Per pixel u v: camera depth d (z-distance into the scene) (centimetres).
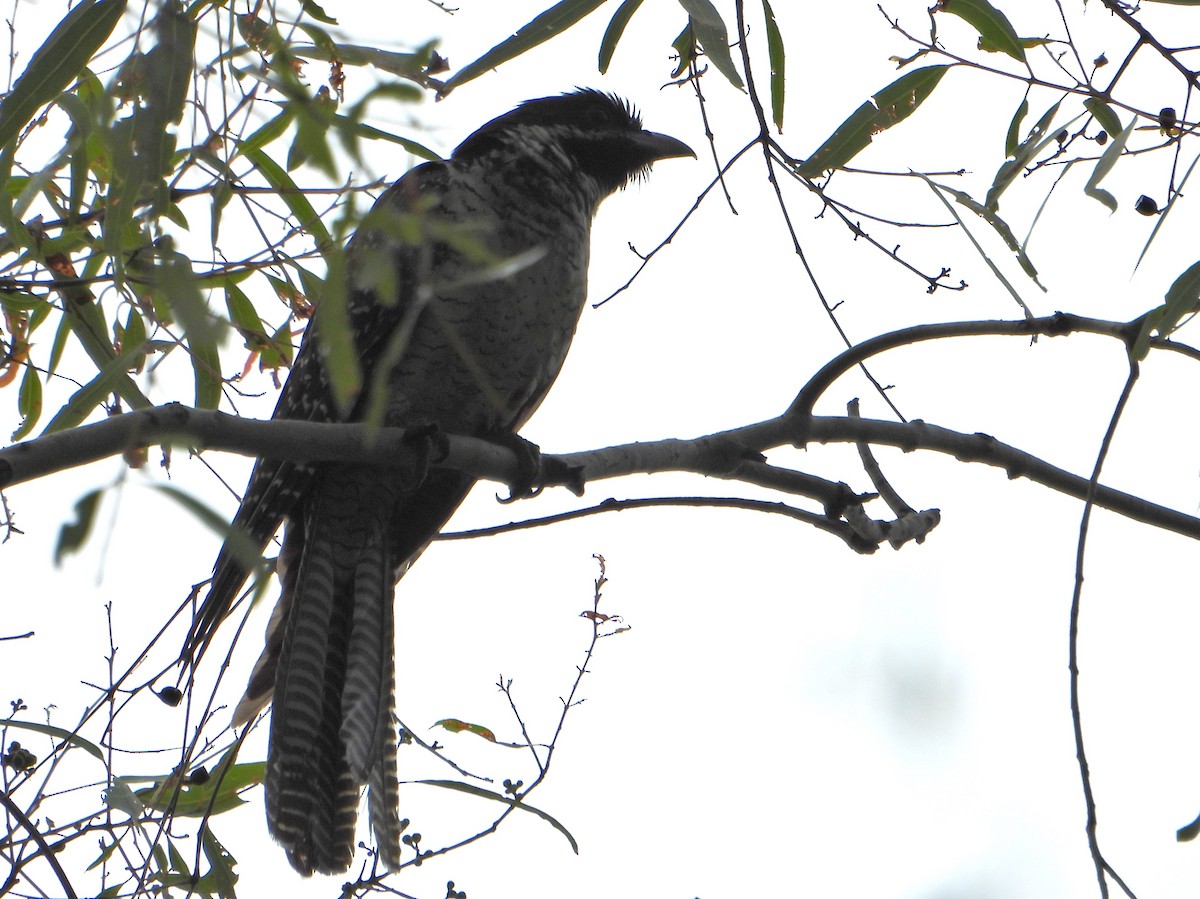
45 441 473
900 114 694
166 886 589
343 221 411
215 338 404
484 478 768
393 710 840
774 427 765
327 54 463
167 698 646
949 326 737
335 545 878
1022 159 630
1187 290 610
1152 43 625
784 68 713
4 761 610
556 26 604
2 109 519
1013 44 672
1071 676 559
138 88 438
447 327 462
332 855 791
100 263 623
